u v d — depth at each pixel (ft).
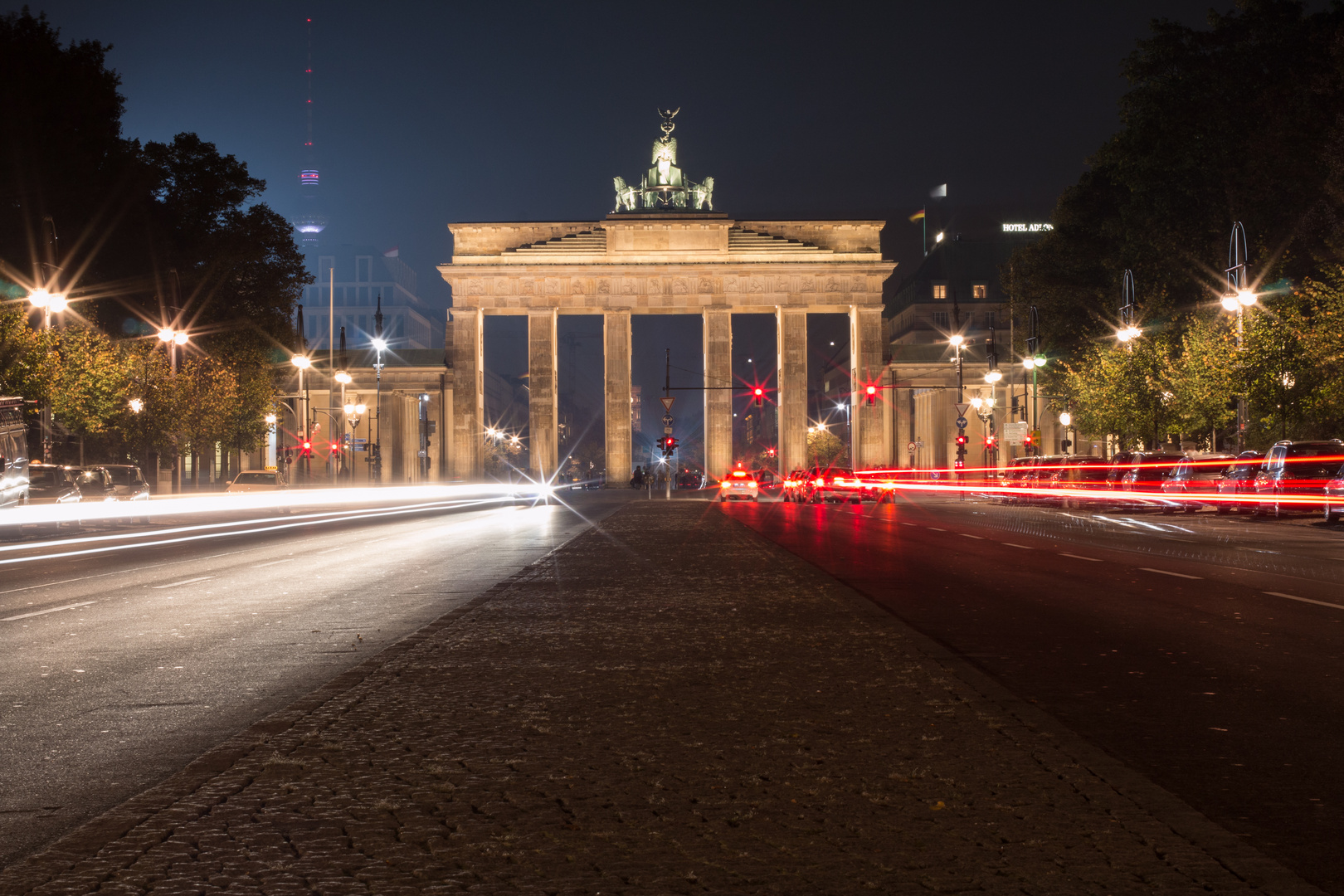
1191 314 202.69
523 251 339.36
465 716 24.06
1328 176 171.42
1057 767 19.48
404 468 357.00
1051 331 255.50
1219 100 195.11
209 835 15.80
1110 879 14.05
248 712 26.40
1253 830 16.88
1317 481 126.41
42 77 181.37
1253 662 32.50
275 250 244.42
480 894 13.61
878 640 35.04
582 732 22.53
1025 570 63.72
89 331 174.70
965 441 255.09
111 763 21.62
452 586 56.65
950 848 15.25
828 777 18.93
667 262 334.24
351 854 15.05
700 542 86.99
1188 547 84.38
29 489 122.42
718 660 31.63
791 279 335.47
